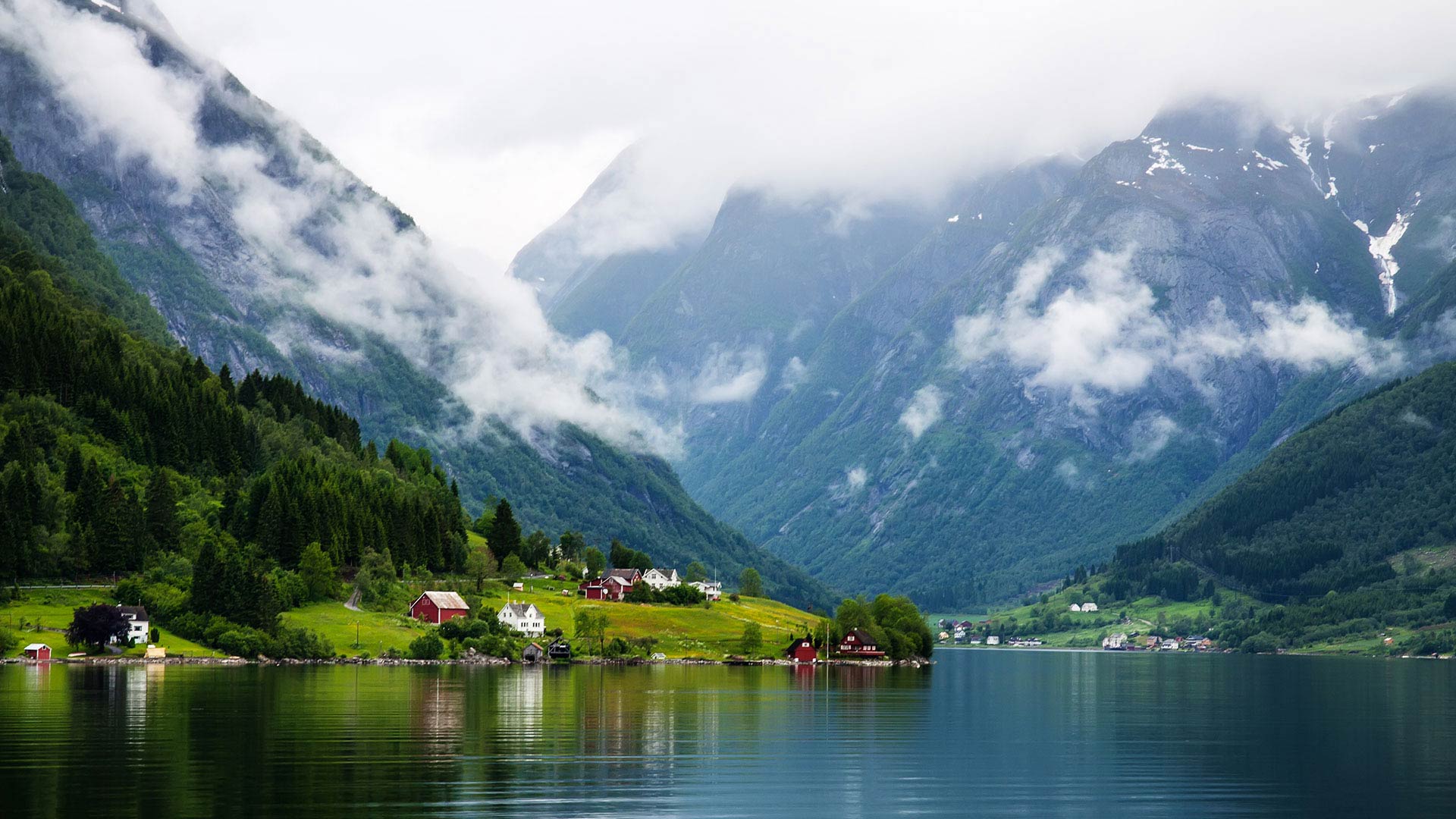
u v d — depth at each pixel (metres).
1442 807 120.44
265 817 102.75
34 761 124.31
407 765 127.00
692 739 155.50
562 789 118.62
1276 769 142.25
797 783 127.25
